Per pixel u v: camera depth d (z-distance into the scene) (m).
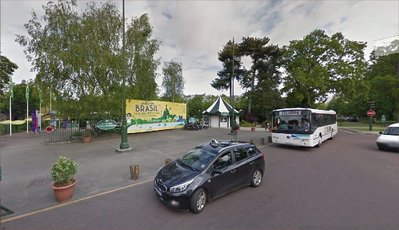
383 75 39.53
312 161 10.09
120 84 16.39
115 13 16.64
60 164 5.66
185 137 18.42
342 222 4.46
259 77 35.19
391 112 42.41
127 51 17.36
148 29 18.70
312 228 4.25
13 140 17.30
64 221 4.58
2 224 4.46
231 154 6.09
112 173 7.97
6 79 27.94
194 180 4.97
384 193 6.04
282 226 4.33
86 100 15.22
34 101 43.22
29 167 8.86
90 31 15.23
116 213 4.91
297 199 5.66
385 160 10.24
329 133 17.11
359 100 43.97
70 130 18.91
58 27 14.70
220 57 34.88
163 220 4.59
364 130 27.75
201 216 4.76
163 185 5.04
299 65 30.00
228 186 5.75
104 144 14.32
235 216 4.75
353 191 6.21
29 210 5.09
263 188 6.51
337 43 27.38
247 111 37.81
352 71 26.66
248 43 32.72
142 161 9.80
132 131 20.61
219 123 32.53
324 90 28.36
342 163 9.67
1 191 6.29
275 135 14.02
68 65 14.38
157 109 23.25
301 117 13.02
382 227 4.27
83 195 5.97
